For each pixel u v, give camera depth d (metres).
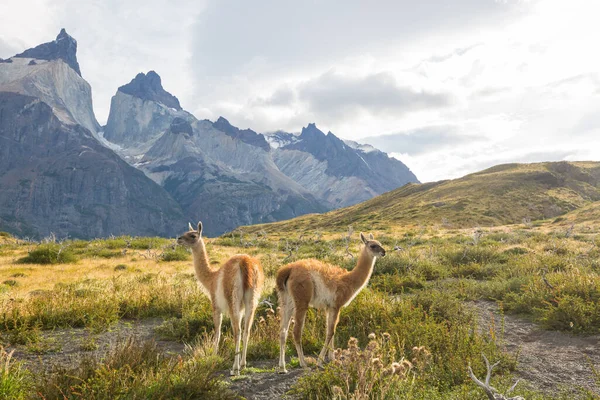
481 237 37.09
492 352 7.18
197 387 5.79
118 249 35.12
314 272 7.34
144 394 5.59
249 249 37.50
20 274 21.78
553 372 6.83
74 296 13.34
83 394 5.39
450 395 5.45
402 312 9.05
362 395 4.92
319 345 8.24
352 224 81.56
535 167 107.00
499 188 91.00
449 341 7.17
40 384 6.00
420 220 72.12
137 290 14.36
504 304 11.70
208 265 8.36
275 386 6.29
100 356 8.34
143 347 7.29
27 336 9.52
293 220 135.25
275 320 9.01
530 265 16.30
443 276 17.17
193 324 10.05
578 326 9.02
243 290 7.28
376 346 5.73
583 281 10.92
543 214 76.31
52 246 32.31
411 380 5.83
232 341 8.38
